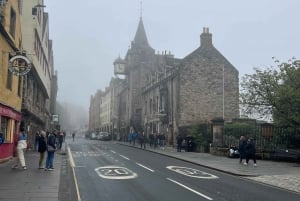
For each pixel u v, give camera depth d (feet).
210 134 109.40
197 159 85.10
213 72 142.72
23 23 97.30
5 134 67.92
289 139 82.89
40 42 115.24
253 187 47.34
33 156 82.53
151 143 145.48
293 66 83.87
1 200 33.91
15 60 63.16
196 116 138.72
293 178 55.72
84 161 76.59
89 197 37.50
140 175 55.26
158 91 167.32
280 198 39.91
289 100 79.56
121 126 260.83
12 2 69.10
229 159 86.38
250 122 106.11
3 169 56.49
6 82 66.03
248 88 92.48
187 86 139.64
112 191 41.14
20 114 81.00
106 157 87.71
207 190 43.27
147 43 234.38
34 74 104.58
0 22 58.39
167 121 150.41
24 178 47.52
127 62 246.06
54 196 36.14
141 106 203.92
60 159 79.10
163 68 165.89
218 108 140.87
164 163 76.13
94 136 290.15
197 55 142.31
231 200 37.52
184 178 53.42
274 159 84.07
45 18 140.26
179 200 36.55
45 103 168.96
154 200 36.37
